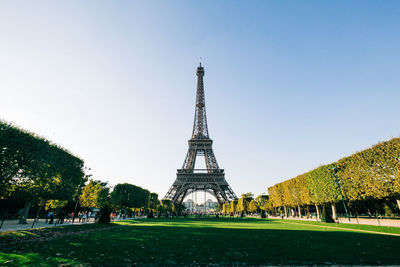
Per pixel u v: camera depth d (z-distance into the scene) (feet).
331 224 126.11
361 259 39.81
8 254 42.32
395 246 54.13
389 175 112.57
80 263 36.65
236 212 374.84
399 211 190.90
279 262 38.04
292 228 110.32
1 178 94.84
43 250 47.19
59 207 185.26
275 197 253.03
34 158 109.19
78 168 147.95
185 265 36.40
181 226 124.26
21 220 125.08
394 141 111.55
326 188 158.71
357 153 132.98
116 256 42.37
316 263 37.22
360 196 131.44
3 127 99.50
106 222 141.90
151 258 41.01
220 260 39.68
